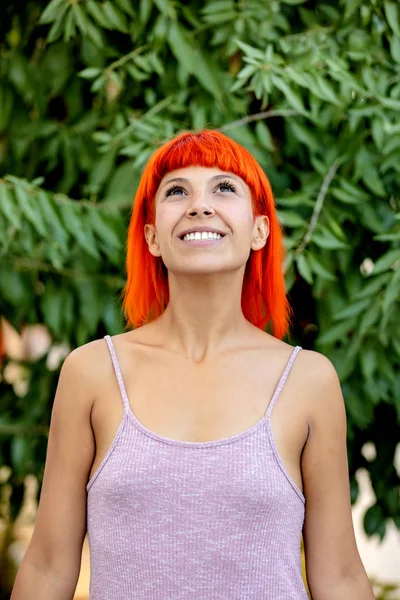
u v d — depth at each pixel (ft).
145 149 9.21
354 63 9.37
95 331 9.84
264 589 5.49
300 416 5.82
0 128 10.30
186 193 5.98
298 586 5.70
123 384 5.82
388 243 9.61
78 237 8.99
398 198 9.53
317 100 8.89
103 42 9.77
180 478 5.46
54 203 8.93
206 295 5.93
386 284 8.89
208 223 5.83
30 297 9.88
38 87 10.19
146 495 5.46
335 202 9.39
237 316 6.13
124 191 9.39
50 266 9.66
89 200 9.77
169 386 5.82
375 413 10.36
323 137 9.36
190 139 6.07
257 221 6.35
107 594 5.54
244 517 5.45
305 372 5.95
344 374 9.17
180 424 5.66
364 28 9.34
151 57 9.34
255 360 5.97
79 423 5.85
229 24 9.40
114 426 5.71
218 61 9.64
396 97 8.97
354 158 9.24
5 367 10.78
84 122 10.15
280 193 9.71
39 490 10.51
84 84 10.24
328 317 9.56
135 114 9.80
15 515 11.35
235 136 9.16
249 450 5.56
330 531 6.01
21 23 10.45
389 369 9.14
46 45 10.27
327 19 9.57
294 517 5.68
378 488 10.48
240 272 6.10
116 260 9.39
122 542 5.49
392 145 8.92
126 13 9.58
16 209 8.68
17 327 10.46
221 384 5.83
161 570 5.43
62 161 10.52
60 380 6.00
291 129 9.53
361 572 6.13
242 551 5.45
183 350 5.98
